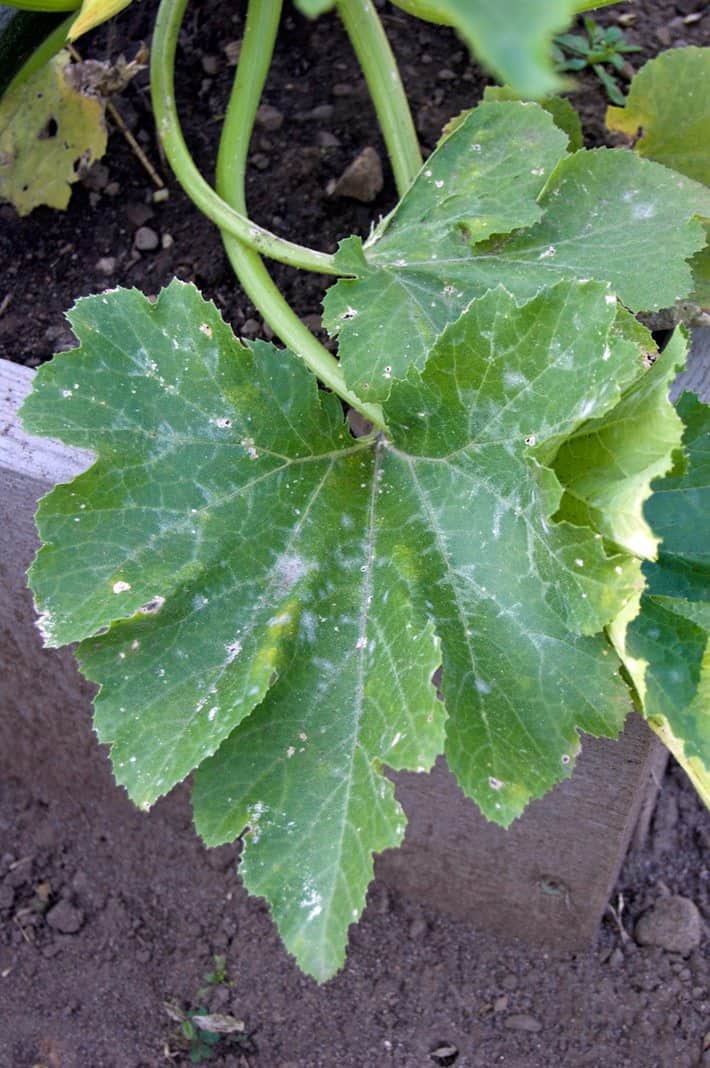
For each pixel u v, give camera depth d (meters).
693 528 0.86
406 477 0.87
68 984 1.17
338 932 0.80
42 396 0.84
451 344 0.83
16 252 1.11
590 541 0.79
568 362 0.81
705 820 1.23
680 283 0.89
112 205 1.12
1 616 1.06
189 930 1.19
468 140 0.95
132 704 0.83
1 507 0.97
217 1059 1.14
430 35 1.17
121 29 1.18
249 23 1.00
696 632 0.81
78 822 1.23
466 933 1.18
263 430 0.87
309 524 0.87
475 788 0.82
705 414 0.87
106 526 0.84
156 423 0.85
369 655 0.85
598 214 0.92
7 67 1.07
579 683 0.82
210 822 0.83
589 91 1.14
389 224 0.94
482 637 0.83
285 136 1.13
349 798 0.82
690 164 1.02
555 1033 1.14
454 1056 1.14
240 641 0.84
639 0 1.20
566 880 1.09
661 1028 1.14
